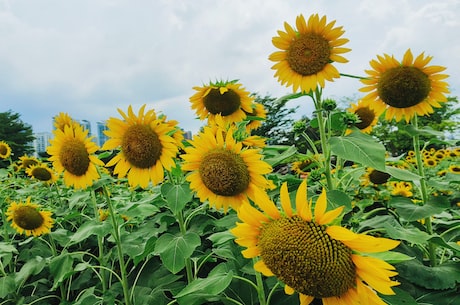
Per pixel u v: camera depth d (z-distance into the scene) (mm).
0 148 6797
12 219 4094
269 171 2139
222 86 3627
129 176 2701
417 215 2156
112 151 2900
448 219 3131
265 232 1459
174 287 2619
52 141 2941
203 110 3803
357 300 1311
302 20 2482
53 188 6305
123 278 2730
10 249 3549
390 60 2475
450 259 2660
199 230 2686
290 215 1432
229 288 2164
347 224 2506
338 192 2076
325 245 1297
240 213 1505
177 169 2766
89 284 3621
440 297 1878
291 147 2365
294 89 2506
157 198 2828
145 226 3400
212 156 2184
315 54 2443
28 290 3814
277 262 1379
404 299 1674
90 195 3422
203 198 2322
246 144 2514
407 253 2201
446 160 8234
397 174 2129
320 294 1338
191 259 2523
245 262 2338
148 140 2555
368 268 1238
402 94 2443
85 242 4375
